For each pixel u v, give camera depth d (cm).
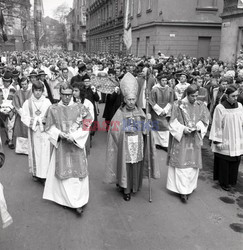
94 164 675
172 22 2320
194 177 513
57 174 448
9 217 348
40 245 387
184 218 457
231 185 577
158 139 783
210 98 927
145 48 2617
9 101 770
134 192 533
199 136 497
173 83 1034
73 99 475
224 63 1636
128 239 403
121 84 495
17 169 634
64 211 469
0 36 2345
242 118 534
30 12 3722
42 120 498
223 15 1891
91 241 397
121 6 3441
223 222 448
